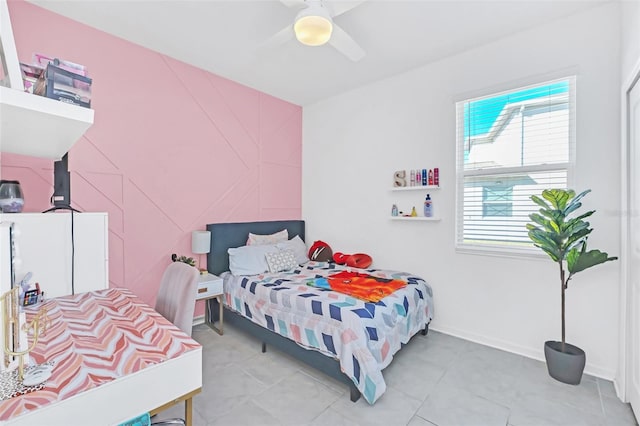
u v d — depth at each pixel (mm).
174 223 3020
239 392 2016
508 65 2576
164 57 2914
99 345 1075
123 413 873
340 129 3891
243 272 3076
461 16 2293
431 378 2164
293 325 2305
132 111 2711
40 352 1014
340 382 2145
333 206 3986
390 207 3400
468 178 2887
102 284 1892
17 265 1013
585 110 2242
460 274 2875
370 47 2738
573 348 2205
